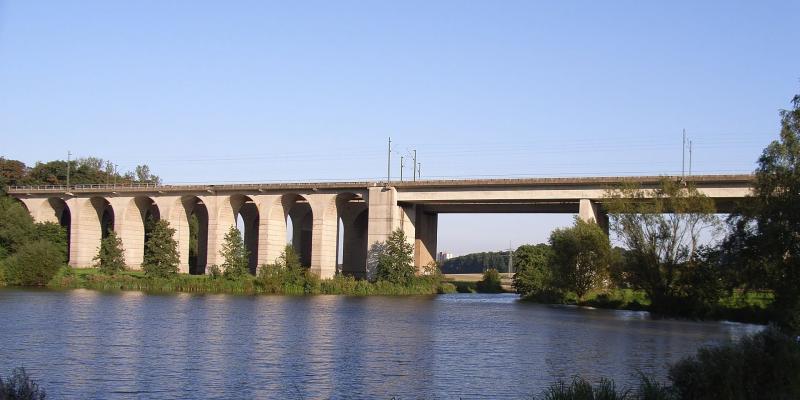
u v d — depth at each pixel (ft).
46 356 157.89
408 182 429.79
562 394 98.63
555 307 337.93
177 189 481.46
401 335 208.54
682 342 201.05
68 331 196.85
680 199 300.61
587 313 303.07
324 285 399.85
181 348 173.47
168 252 403.54
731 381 106.83
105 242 418.51
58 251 395.96
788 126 234.17
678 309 297.33
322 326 226.38
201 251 545.85
